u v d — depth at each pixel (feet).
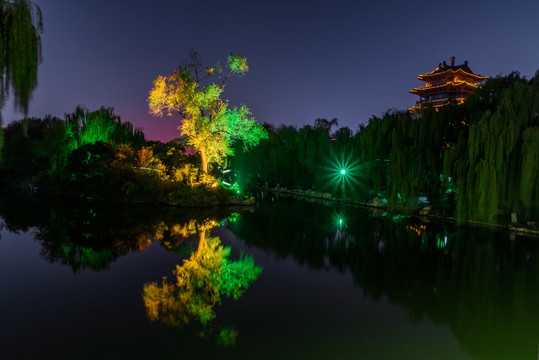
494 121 71.36
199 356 22.84
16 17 24.99
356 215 98.58
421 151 92.43
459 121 89.45
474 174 73.97
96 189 114.01
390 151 101.76
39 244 53.26
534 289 39.09
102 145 113.60
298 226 78.79
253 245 58.08
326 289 37.52
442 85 187.01
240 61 111.24
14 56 24.82
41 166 150.30
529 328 29.22
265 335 26.32
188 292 34.88
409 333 27.76
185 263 45.34
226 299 33.50
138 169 110.22
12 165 159.63
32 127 186.70
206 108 113.50
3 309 29.27
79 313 28.86
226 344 24.62
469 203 75.05
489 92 84.07
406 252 55.93
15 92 25.02
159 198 106.11
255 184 224.74
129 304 31.14
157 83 108.27
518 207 76.48
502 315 31.76
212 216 88.94
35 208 92.63
